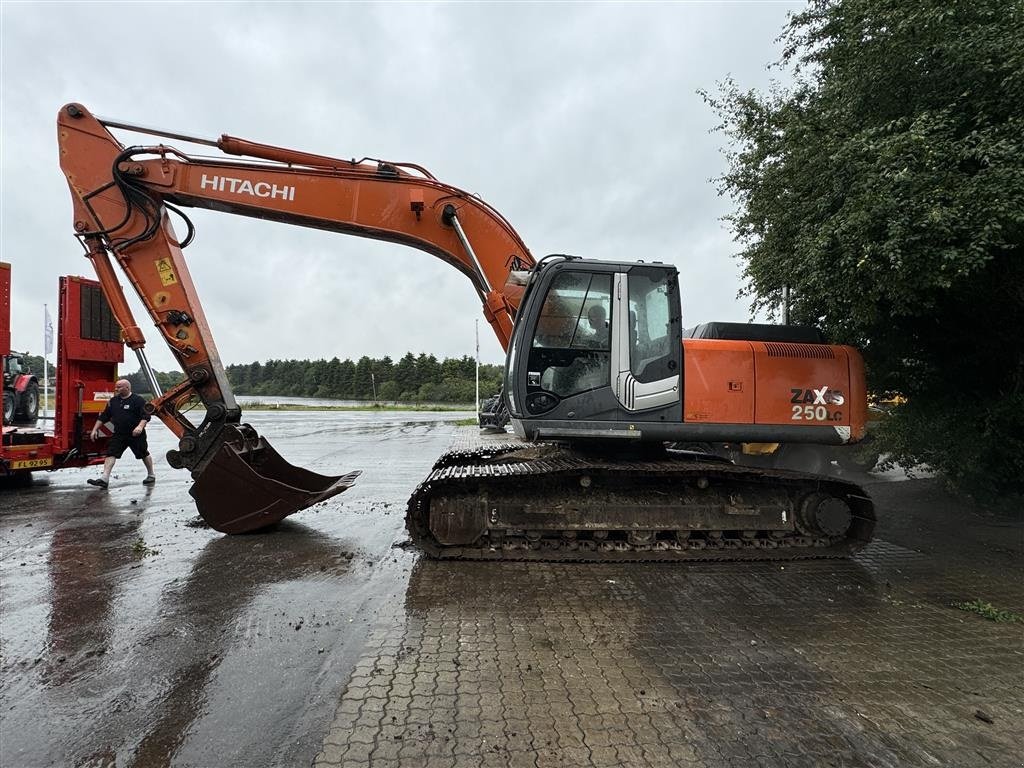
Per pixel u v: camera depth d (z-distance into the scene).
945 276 4.31
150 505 7.20
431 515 4.99
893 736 2.52
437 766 2.29
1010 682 3.00
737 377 5.14
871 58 4.97
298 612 3.83
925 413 6.30
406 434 19.78
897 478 8.97
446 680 2.96
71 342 8.32
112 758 2.34
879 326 6.01
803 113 5.90
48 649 3.30
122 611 3.84
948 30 4.53
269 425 25.48
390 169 5.95
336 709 2.69
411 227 5.95
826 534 5.09
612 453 5.51
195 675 3.00
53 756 2.35
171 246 5.81
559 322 5.10
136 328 5.86
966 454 6.00
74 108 5.69
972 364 6.33
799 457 7.87
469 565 4.82
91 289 8.57
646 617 3.78
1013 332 5.77
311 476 6.86
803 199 5.68
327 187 5.88
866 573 4.70
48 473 9.80
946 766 2.33
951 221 4.19
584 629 3.59
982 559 5.07
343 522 6.36
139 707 2.71
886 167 4.45
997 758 2.38
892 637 3.52
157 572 4.64
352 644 3.36
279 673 3.02
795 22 6.33
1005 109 4.52
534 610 3.88
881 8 4.75
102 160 5.75
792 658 3.23
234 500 5.67
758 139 6.26
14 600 4.04
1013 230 4.30
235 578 4.50
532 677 3.00
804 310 6.55
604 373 5.08
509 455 6.18
